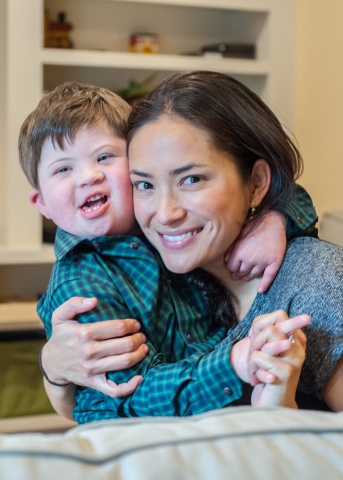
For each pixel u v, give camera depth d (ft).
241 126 3.05
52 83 9.89
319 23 9.73
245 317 3.19
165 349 3.25
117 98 3.60
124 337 2.96
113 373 2.94
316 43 9.83
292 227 3.32
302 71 10.28
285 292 3.00
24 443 1.48
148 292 3.23
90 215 3.30
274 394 2.45
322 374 2.74
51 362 3.19
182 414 2.80
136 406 2.90
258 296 3.19
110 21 10.11
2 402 7.86
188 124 2.93
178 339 3.29
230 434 1.59
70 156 3.31
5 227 10.10
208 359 2.79
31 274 10.30
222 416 1.74
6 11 9.77
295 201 3.41
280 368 2.42
